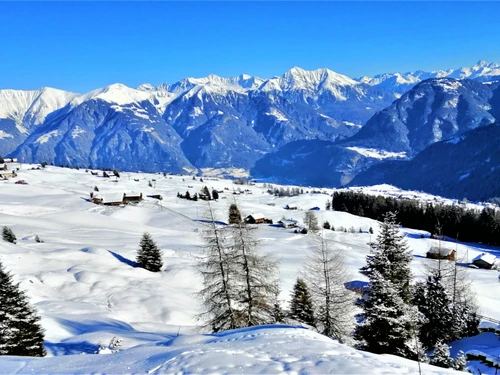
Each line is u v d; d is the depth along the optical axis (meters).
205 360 9.71
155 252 46.12
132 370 9.56
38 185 145.50
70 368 10.09
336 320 21.41
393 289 19.34
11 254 41.50
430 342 28.02
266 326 14.82
